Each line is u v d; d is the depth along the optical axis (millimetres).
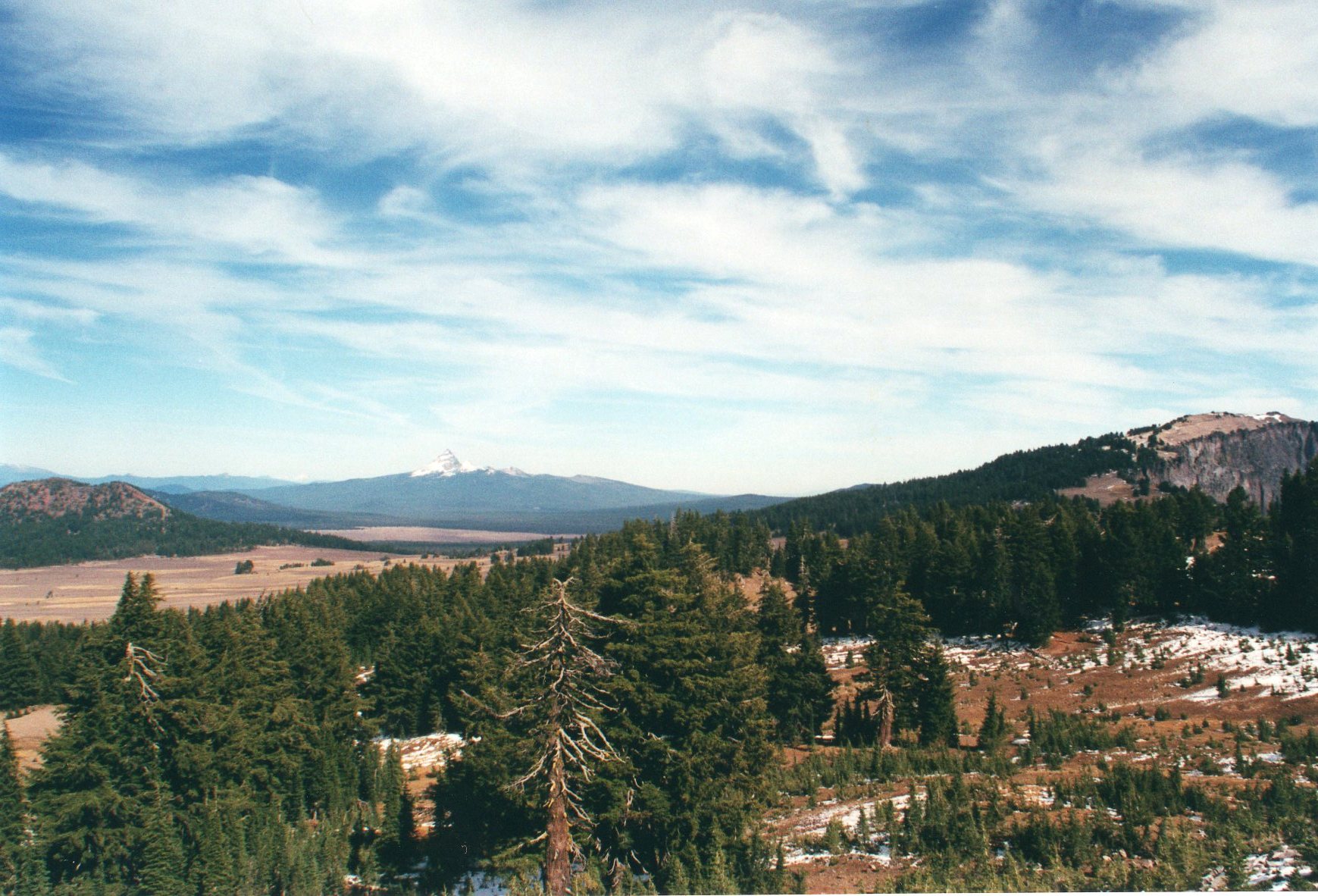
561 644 29516
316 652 73375
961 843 30531
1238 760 38969
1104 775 36375
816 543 129875
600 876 32156
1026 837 29281
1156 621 83625
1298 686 58781
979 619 92875
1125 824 28328
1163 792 32500
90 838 43219
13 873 41219
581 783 33688
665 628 38500
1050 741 48750
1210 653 70688
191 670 52281
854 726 63125
